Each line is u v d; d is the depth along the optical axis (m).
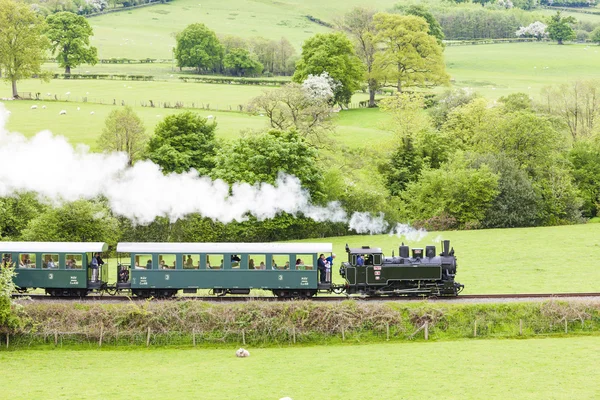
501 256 81.50
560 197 103.00
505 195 100.56
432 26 198.38
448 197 100.44
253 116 138.50
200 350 52.81
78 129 120.94
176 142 102.88
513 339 54.53
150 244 59.03
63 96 154.62
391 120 119.00
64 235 79.81
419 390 43.47
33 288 59.50
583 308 56.22
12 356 51.34
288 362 49.47
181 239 89.94
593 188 110.38
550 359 49.09
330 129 112.19
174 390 43.88
